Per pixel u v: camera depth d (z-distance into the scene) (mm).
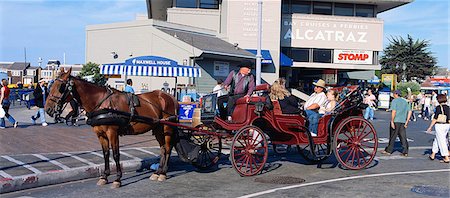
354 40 39844
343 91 12102
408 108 13992
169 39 28344
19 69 78625
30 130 16703
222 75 30000
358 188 8992
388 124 25375
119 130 9133
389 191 8727
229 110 10758
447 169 11461
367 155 13148
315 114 11352
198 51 26875
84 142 13859
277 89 10914
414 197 8234
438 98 12875
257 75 20734
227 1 34094
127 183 9445
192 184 9383
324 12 40094
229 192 8594
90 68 28906
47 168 9703
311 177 10219
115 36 30891
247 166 10641
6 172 9180
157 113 9703
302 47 38906
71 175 9570
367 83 50594
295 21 38656
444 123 12656
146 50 29359
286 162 12328
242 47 34250
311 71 44062
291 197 8180
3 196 8156
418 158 13492
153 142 14648
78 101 8828
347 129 11336
